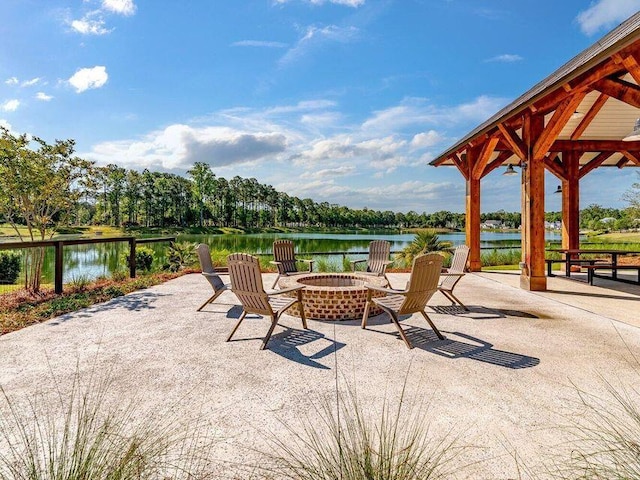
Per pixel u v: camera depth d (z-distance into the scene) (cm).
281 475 180
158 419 232
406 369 315
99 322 465
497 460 192
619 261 1152
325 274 654
